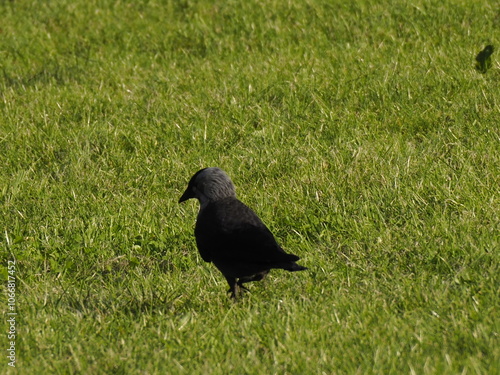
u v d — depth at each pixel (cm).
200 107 1623
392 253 1016
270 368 754
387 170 1256
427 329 789
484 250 965
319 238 1095
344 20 2033
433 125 1441
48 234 1184
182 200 1023
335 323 830
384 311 845
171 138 1508
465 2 2031
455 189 1147
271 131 1478
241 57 1931
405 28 1966
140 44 2145
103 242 1159
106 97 1744
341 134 1430
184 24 2236
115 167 1432
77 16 2411
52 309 952
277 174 1329
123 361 793
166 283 1020
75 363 800
